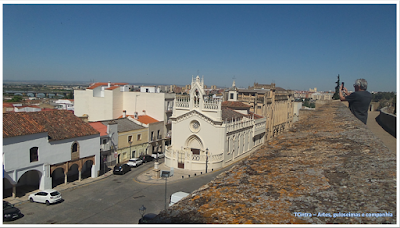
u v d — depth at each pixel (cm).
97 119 7900
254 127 6894
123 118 6919
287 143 1090
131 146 6359
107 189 4312
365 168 688
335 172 682
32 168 3812
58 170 4781
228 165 5544
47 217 3209
